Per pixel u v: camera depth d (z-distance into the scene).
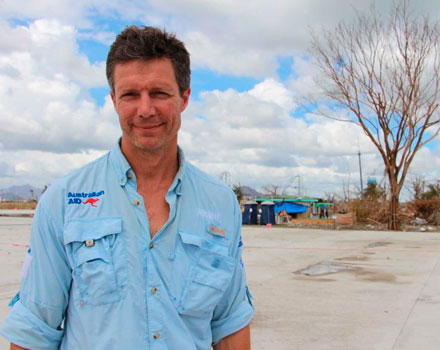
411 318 4.71
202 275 1.46
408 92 19.59
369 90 19.94
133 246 1.40
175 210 1.47
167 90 1.44
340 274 7.44
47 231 1.41
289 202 28.50
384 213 23.00
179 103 1.51
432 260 9.09
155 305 1.37
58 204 1.42
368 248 11.48
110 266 1.36
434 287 6.29
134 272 1.38
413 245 12.28
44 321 1.40
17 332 1.38
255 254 10.23
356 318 4.72
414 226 22.28
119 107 1.45
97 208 1.42
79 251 1.38
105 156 1.53
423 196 26.03
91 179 1.46
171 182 1.53
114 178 1.46
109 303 1.34
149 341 1.35
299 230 18.77
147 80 1.42
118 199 1.44
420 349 3.80
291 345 3.90
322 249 11.28
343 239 14.26
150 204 1.49
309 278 7.07
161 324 1.36
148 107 1.40
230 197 1.64
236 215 1.66
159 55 1.43
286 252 10.60
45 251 1.40
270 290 6.14
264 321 4.61
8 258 8.92
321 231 18.12
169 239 1.44
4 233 15.07
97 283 1.34
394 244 12.55
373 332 4.25
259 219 23.67
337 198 30.81
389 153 20.53
